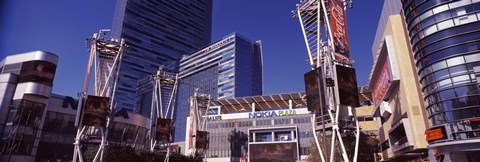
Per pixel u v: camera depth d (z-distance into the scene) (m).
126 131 85.81
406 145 53.47
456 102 42.91
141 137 90.31
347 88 39.47
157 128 64.38
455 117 42.59
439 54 46.12
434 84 46.25
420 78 50.31
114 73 48.53
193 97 90.88
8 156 58.06
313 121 41.41
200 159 76.44
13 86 63.78
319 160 48.56
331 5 44.69
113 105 46.53
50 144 70.94
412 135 52.34
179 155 68.31
